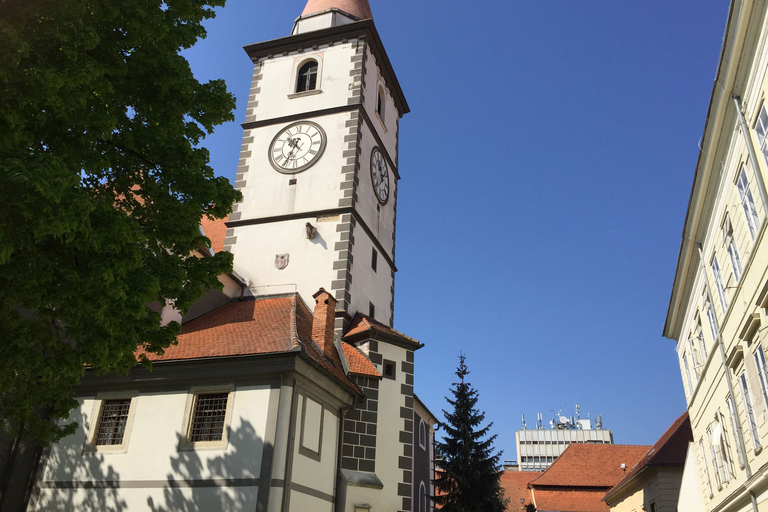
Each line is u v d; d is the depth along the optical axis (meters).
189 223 13.01
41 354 10.37
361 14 34.47
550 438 128.25
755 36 11.97
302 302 25.69
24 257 9.62
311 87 31.64
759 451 16.14
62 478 18.62
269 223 28.48
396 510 21.95
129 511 17.69
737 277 16.34
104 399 19.42
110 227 10.02
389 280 31.62
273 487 16.97
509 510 61.88
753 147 13.09
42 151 10.04
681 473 30.73
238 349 19.16
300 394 18.72
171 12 13.17
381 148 32.72
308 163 29.22
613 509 43.34
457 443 27.12
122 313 10.46
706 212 18.66
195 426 18.42
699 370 24.66
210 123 14.00
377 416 22.81
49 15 9.88
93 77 9.90
